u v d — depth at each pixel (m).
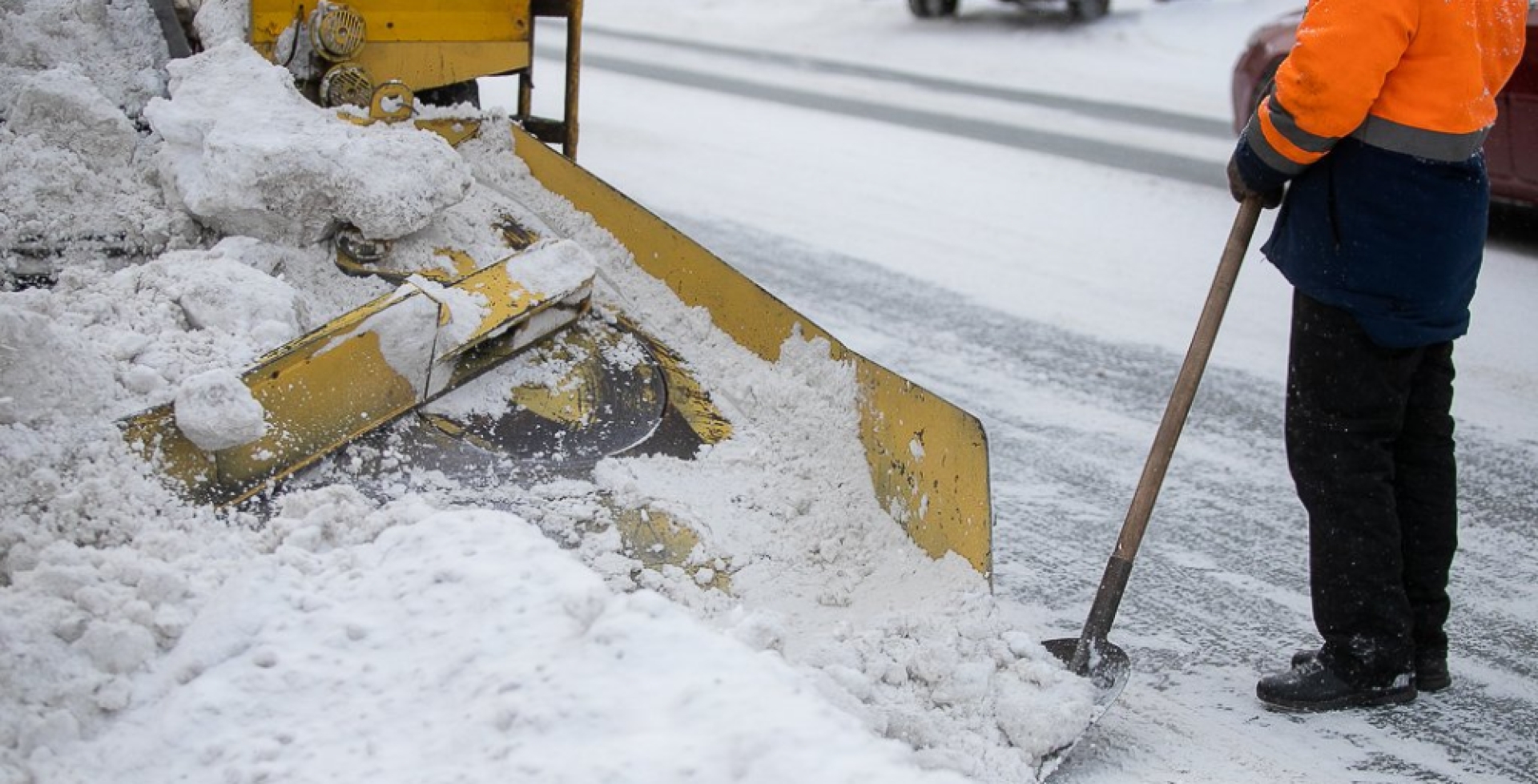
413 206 3.57
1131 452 4.88
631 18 19.39
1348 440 3.19
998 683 2.82
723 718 2.18
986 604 2.99
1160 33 16.59
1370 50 2.87
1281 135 2.97
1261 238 7.96
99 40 3.98
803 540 3.27
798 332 3.68
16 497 2.61
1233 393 5.52
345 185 3.49
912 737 2.64
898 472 3.34
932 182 9.10
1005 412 5.21
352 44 3.90
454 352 3.20
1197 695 3.31
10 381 2.74
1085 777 2.87
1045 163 9.84
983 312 6.43
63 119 3.63
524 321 3.42
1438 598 3.34
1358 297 3.09
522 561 2.58
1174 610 3.76
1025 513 4.34
